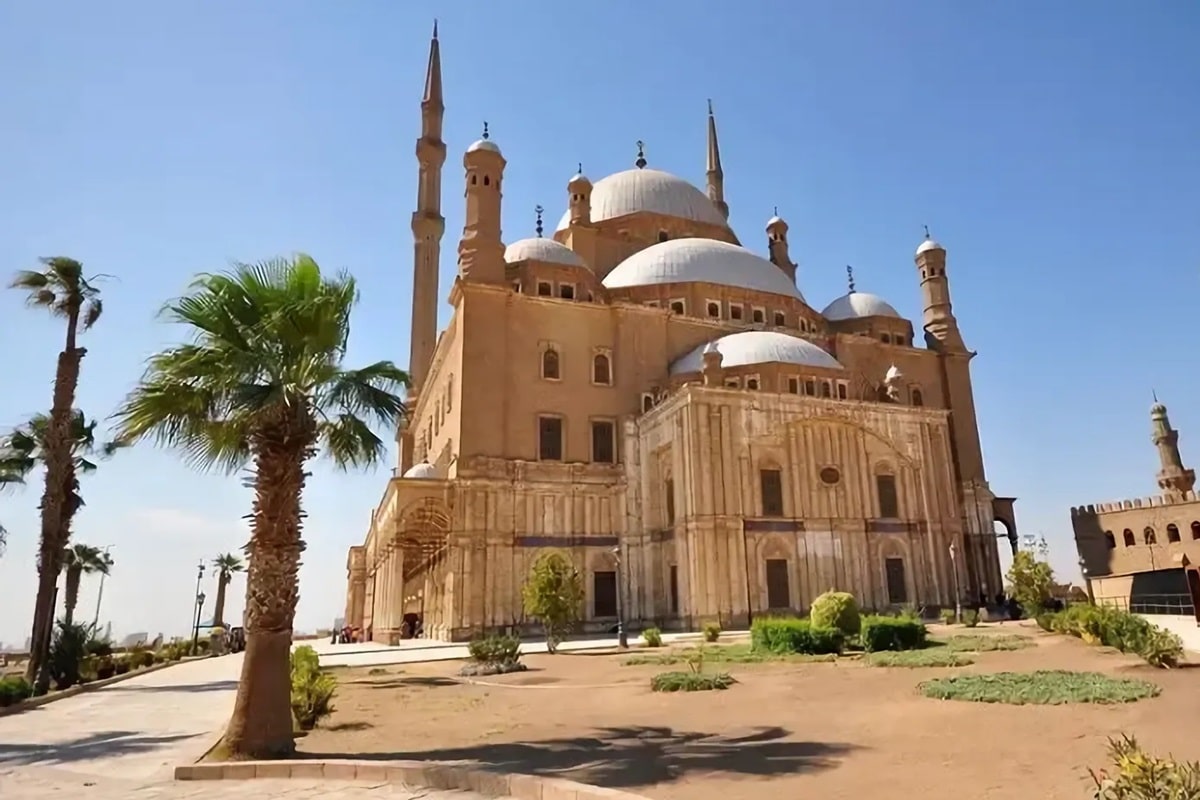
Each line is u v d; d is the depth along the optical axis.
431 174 69.31
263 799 9.84
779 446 44.81
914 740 11.70
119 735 15.76
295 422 13.81
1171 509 67.69
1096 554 73.12
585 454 48.28
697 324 53.97
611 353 51.03
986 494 59.44
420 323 66.62
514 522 44.94
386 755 12.41
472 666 26.89
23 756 13.44
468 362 46.53
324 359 14.37
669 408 45.19
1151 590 41.72
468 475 44.47
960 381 61.91
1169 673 16.73
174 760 12.77
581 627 44.53
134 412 13.13
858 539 45.22
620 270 59.75
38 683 26.02
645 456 48.03
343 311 14.66
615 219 66.88
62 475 28.25
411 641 48.44
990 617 47.03
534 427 47.47
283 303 13.74
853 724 13.34
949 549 47.34
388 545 49.53
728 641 34.31
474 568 43.22
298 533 13.70
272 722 12.57
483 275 48.69
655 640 34.16
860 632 28.12
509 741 13.35
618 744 12.59
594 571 45.94
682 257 58.66
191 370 13.25
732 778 9.83
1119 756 6.62
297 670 16.78
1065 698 13.89
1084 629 23.47
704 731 13.48
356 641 61.75
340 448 14.81
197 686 27.08
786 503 44.09
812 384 49.06
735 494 42.69
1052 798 8.31
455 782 10.26
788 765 10.46
